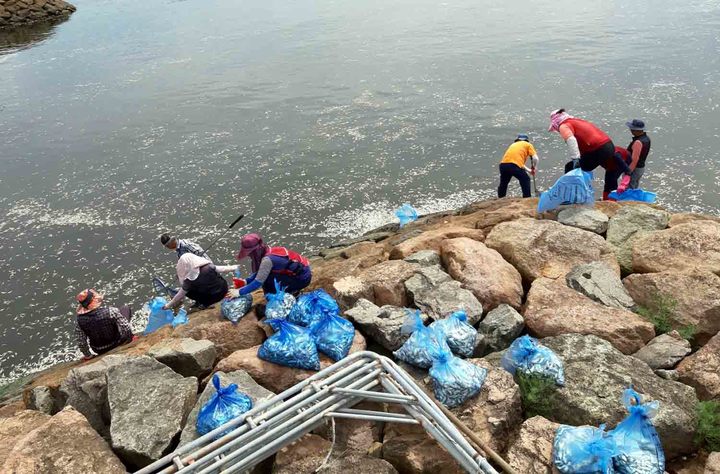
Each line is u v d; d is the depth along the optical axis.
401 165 14.59
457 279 6.37
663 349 5.11
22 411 5.20
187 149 16.39
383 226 11.77
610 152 8.76
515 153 10.66
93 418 5.06
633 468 3.81
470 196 13.14
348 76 21.22
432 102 18.14
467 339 5.18
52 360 9.52
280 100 19.47
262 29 29.55
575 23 25.58
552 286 6.09
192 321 6.61
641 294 5.98
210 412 4.47
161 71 23.70
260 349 5.31
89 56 26.94
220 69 23.31
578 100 17.22
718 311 5.48
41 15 35.00
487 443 4.27
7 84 23.56
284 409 4.30
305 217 12.83
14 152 17.02
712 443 4.28
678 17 25.03
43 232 12.88
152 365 5.21
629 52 20.94
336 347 5.24
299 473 4.27
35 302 10.80
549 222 7.23
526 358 4.82
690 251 6.41
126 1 40.66
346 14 31.56
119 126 18.41
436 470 4.23
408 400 4.31
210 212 13.22
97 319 7.43
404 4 32.88
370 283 6.32
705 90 17.03
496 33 25.11
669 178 12.98
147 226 12.87
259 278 6.23
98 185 14.75
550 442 4.12
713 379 4.71
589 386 4.59
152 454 4.37
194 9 36.16
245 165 15.20
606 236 7.29
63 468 4.24
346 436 4.58
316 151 15.62
